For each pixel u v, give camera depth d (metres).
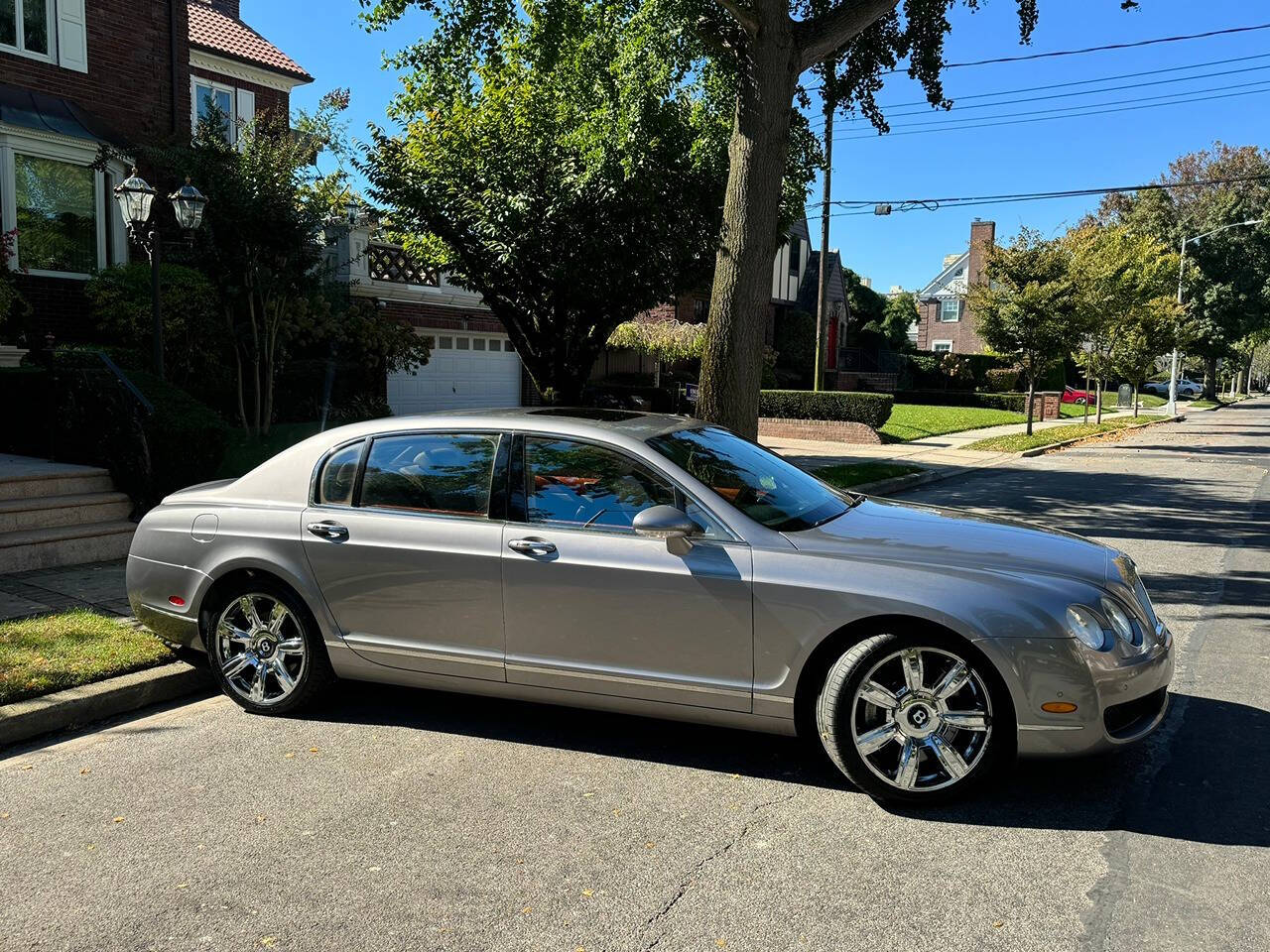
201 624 4.95
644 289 11.63
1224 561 8.80
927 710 3.71
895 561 3.82
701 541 4.02
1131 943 2.85
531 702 4.75
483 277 11.91
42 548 7.31
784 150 9.38
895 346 51.69
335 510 4.68
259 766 4.25
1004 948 2.83
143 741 4.56
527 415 4.73
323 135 12.53
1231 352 58.88
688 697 4.05
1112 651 3.64
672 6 9.80
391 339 16.05
